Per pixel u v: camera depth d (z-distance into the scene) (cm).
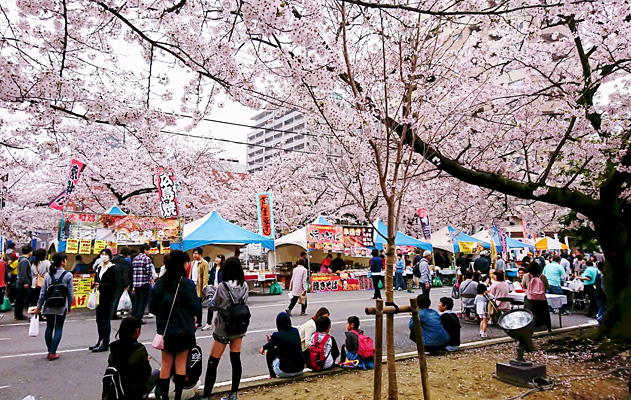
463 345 745
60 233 1230
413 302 383
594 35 634
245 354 687
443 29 526
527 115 775
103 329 689
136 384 361
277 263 2105
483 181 719
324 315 602
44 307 635
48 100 400
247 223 2527
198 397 468
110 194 1916
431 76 658
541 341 786
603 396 495
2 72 346
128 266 976
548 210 1260
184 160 2103
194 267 947
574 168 1061
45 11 381
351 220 2411
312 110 517
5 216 1642
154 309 424
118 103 440
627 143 712
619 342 736
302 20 326
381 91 575
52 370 584
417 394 474
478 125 834
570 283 1261
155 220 1334
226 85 438
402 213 2031
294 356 535
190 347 429
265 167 2589
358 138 543
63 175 1738
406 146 618
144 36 411
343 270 1883
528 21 682
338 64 413
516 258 2395
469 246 2106
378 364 361
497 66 766
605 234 777
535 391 493
